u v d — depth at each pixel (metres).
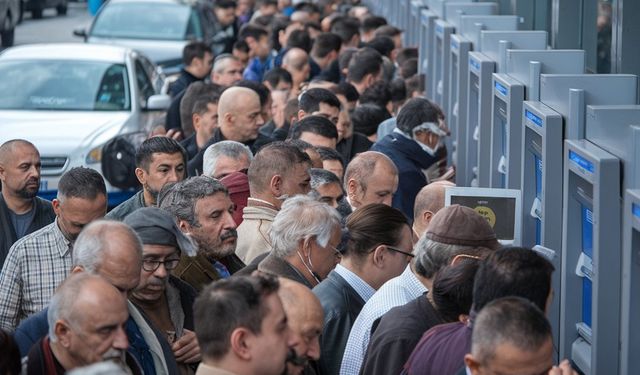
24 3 54.44
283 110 15.88
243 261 9.88
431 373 6.85
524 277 6.57
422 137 12.59
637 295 7.62
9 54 21.64
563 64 10.84
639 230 7.39
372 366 7.35
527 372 5.80
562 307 9.38
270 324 6.18
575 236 9.25
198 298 6.24
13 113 20.11
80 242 7.13
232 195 10.69
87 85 20.88
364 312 7.93
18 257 9.52
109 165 18.89
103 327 6.40
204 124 15.12
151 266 7.68
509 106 11.02
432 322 7.37
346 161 14.30
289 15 31.92
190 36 30.78
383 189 10.50
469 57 13.88
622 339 7.86
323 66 21.53
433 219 7.72
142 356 7.26
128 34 30.69
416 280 7.90
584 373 9.09
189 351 7.79
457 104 15.02
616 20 11.03
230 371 6.16
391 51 21.09
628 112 8.40
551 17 14.36
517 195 9.40
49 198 18.72
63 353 6.53
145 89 21.84
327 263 8.45
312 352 6.79
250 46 25.03
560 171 9.52
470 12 16.48
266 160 9.99
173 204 8.88
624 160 8.13
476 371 5.91
